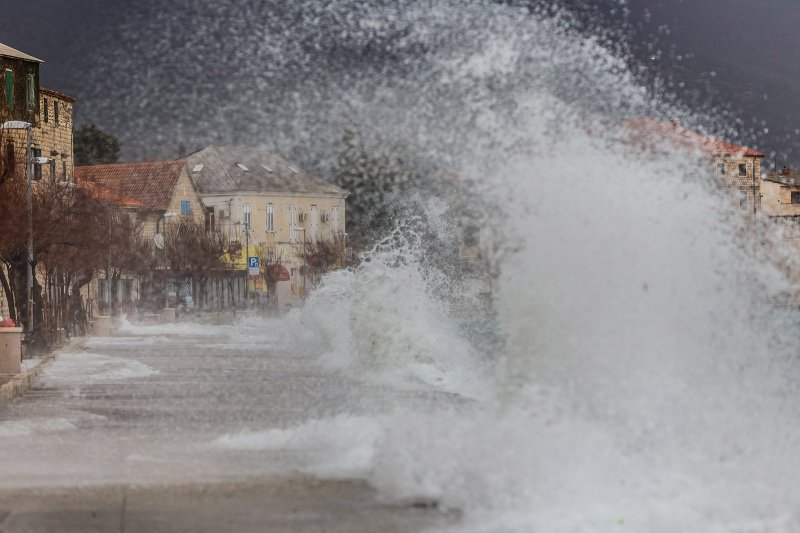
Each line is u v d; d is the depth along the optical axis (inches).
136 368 3257.9
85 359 3747.5
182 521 1082.1
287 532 1029.8
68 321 5620.1
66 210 5590.6
